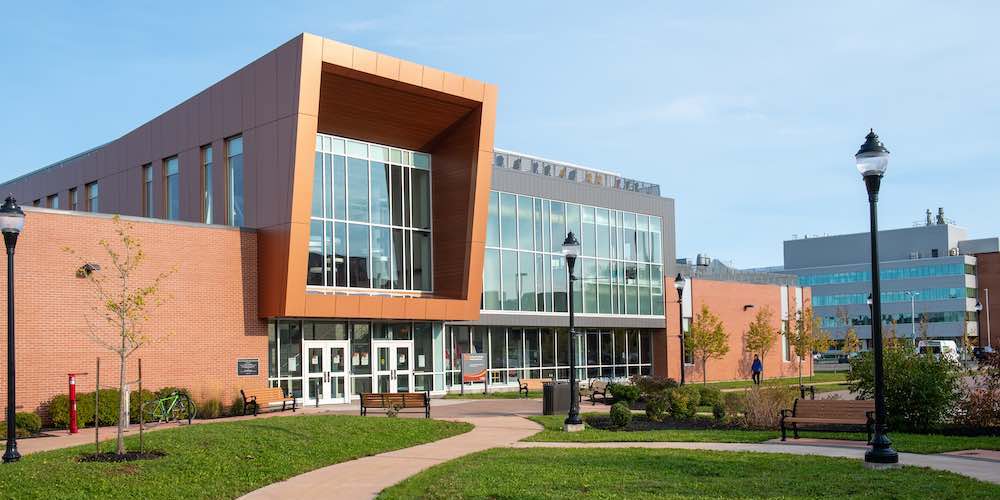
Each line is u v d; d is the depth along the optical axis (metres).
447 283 36.78
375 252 34.84
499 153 46.56
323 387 33.06
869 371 21.55
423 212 37.19
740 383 49.56
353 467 15.67
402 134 35.81
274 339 31.84
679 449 17.14
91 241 26.06
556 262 45.12
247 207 31.69
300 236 29.95
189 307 28.58
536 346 44.25
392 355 35.66
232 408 28.19
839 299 137.25
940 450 16.19
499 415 26.84
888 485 12.05
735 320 57.53
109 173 39.84
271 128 30.72
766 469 14.02
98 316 25.94
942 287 126.88
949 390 20.42
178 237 28.48
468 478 13.48
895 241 136.75
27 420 22.38
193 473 14.33
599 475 13.57
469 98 35.09
